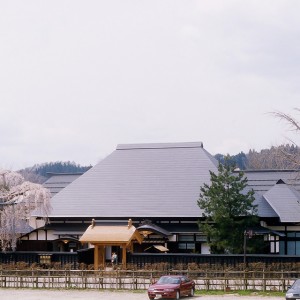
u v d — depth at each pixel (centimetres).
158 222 5716
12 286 4053
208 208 4784
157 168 6228
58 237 5691
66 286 3991
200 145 6384
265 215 5575
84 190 6134
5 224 5256
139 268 4466
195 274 4112
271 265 4197
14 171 5703
